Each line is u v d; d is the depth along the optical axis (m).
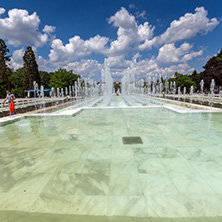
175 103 13.12
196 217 1.51
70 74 36.53
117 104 13.05
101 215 1.56
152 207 1.65
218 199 1.75
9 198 1.84
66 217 1.54
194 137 3.86
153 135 4.08
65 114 7.07
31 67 34.19
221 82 30.41
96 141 3.72
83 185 2.05
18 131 4.82
